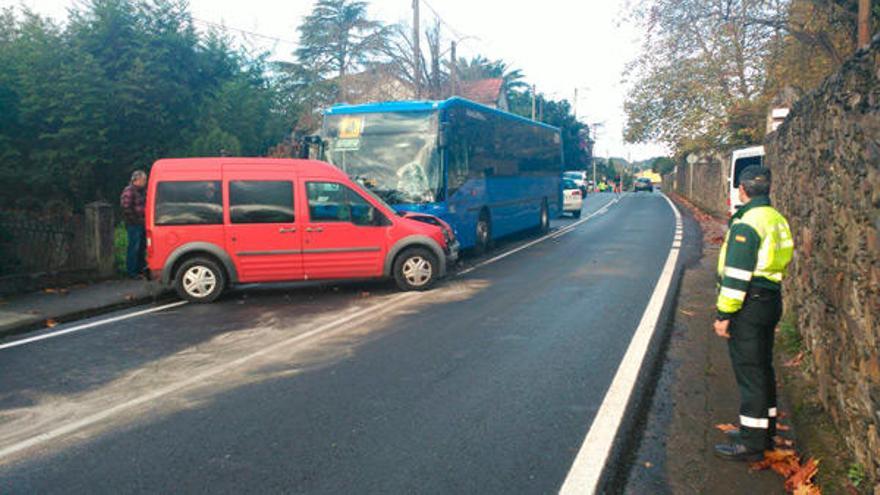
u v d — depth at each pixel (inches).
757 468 164.2
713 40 933.2
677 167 2324.1
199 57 754.8
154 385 237.1
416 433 189.3
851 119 165.2
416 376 241.4
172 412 209.5
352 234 412.2
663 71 1135.6
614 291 402.6
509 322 324.8
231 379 242.2
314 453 177.2
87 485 161.6
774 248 166.1
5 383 243.1
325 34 1418.6
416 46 1082.1
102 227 467.2
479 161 612.1
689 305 358.3
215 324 334.3
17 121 646.5
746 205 171.2
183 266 392.5
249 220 397.7
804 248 248.7
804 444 172.6
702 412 202.5
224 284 399.5
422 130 526.9
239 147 662.5
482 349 275.7
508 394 220.5
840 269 174.9
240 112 738.2
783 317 293.1
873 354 140.1
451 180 540.1
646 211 1243.2
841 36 671.1
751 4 734.5
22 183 648.4
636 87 1192.2
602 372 242.2
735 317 168.2
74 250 460.4
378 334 305.7
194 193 394.0
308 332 312.5
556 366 250.4
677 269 489.1
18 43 663.8
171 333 316.2
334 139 540.4
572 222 1026.7
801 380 221.1
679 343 282.5
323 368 253.6
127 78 653.9
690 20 822.5
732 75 1078.4
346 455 175.6
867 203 147.6
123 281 464.1
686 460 170.1
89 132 633.0
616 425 192.1
